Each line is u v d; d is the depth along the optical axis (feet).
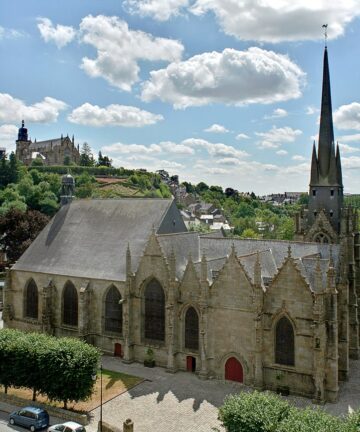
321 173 307.58
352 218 296.51
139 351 256.93
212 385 223.71
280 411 154.71
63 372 193.88
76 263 289.33
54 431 170.91
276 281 214.48
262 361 217.36
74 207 329.31
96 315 274.36
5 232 471.62
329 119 309.63
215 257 273.95
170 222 285.84
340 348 228.22
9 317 312.91
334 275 209.87
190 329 241.35
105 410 199.41
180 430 181.57
